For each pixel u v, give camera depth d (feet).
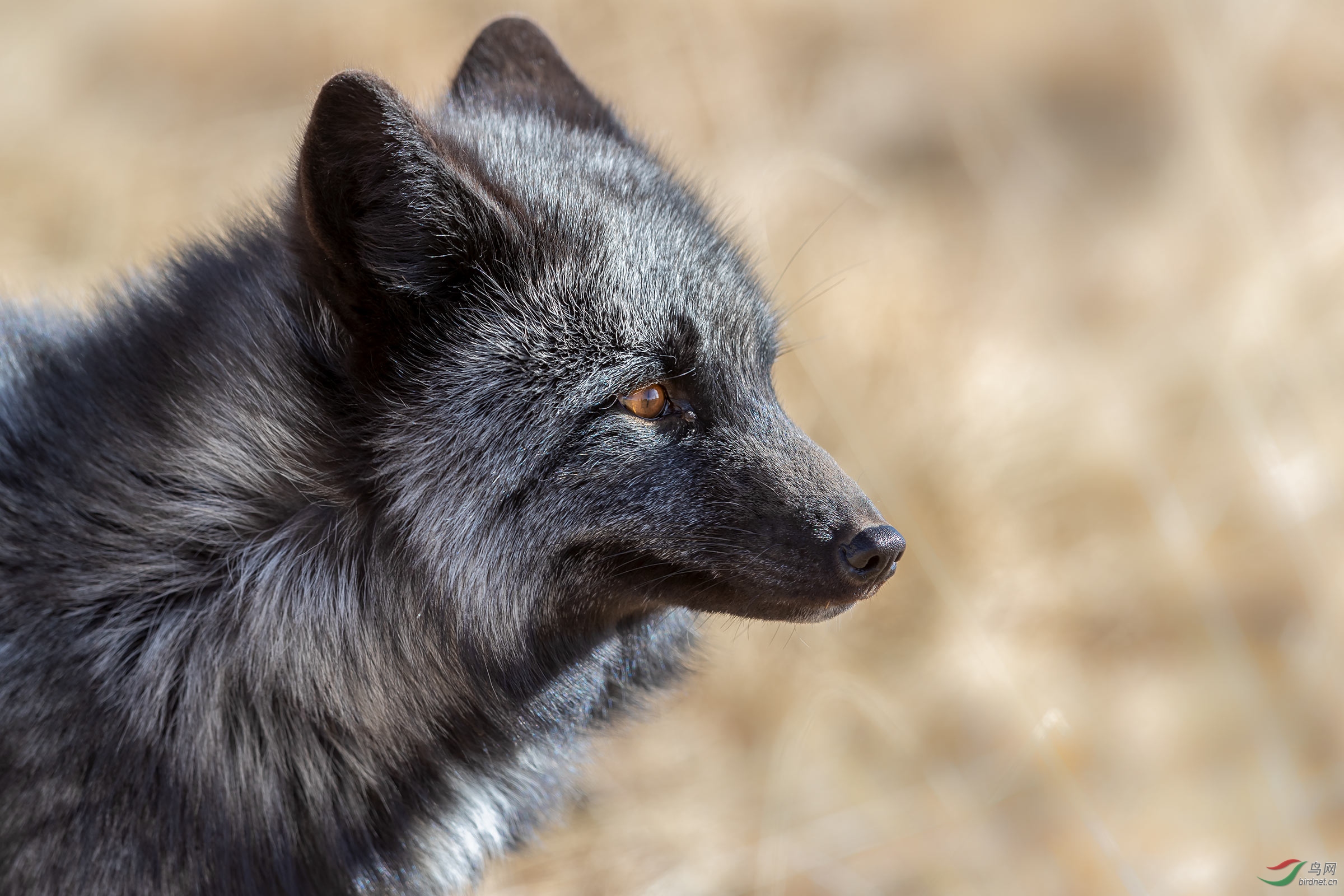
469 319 22.62
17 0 72.95
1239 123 49.60
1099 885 30.91
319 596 22.12
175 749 21.03
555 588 23.49
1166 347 46.09
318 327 22.27
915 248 50.93
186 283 23.91
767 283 31.45
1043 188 63.67
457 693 23.39
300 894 22.33
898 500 35.83
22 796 20.06
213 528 21.72
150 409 21.76
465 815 24.61
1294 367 40.86
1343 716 34.01
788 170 49.78
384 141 21.01
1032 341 49.19
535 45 31.07
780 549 23.18
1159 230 55.16
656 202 25.55
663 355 23.59
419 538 22.44
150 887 20.81
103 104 69.36
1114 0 72.54
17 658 20.45
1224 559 39.65
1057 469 42.68
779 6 73.82
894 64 71.67
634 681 27.45
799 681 37.22
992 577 40.34
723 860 32.53
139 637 21.29
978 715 36.60
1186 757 34.35
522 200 23.66
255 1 73.41
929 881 31.48
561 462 22.94
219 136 64.23
